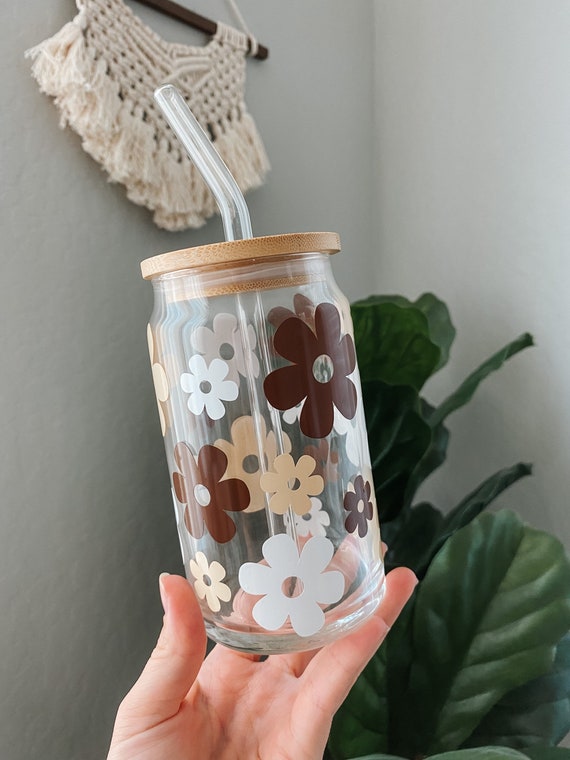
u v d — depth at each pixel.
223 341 0.36
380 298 0.77
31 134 0.56
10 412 0.56
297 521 0.36
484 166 0.77
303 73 0.83
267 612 0.36
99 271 0.63
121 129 0.59
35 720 0.60
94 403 0.63
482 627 0.56
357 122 0.92
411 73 0.86
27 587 0.58
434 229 0.86
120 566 0.67
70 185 0.59
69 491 0.61
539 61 0.68
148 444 0.69
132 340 0.66
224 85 0.70
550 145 0.69
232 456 0.37
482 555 0.57
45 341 0.59
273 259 0.35
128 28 0.60
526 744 0.54
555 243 0.70
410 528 0.83
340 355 0.38
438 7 0.80
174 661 0.40
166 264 0.35
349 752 0.55
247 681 0.51
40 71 0.55
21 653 0.58
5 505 0.56
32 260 0.57
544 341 0.74
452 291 0.86
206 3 0.70
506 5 0.71
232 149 0.69
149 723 0.41
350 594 0.38
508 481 0.70
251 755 0.46
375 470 0.71
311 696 0.42
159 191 0.64
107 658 0.66
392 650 0.59
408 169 0.89
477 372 0.68
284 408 0.36
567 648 0.56
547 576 0.55
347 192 0.92
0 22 0.53
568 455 0.74
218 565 0.37
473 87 0.77
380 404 0.67
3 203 0.55
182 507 0.39
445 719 0.54
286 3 0.80
